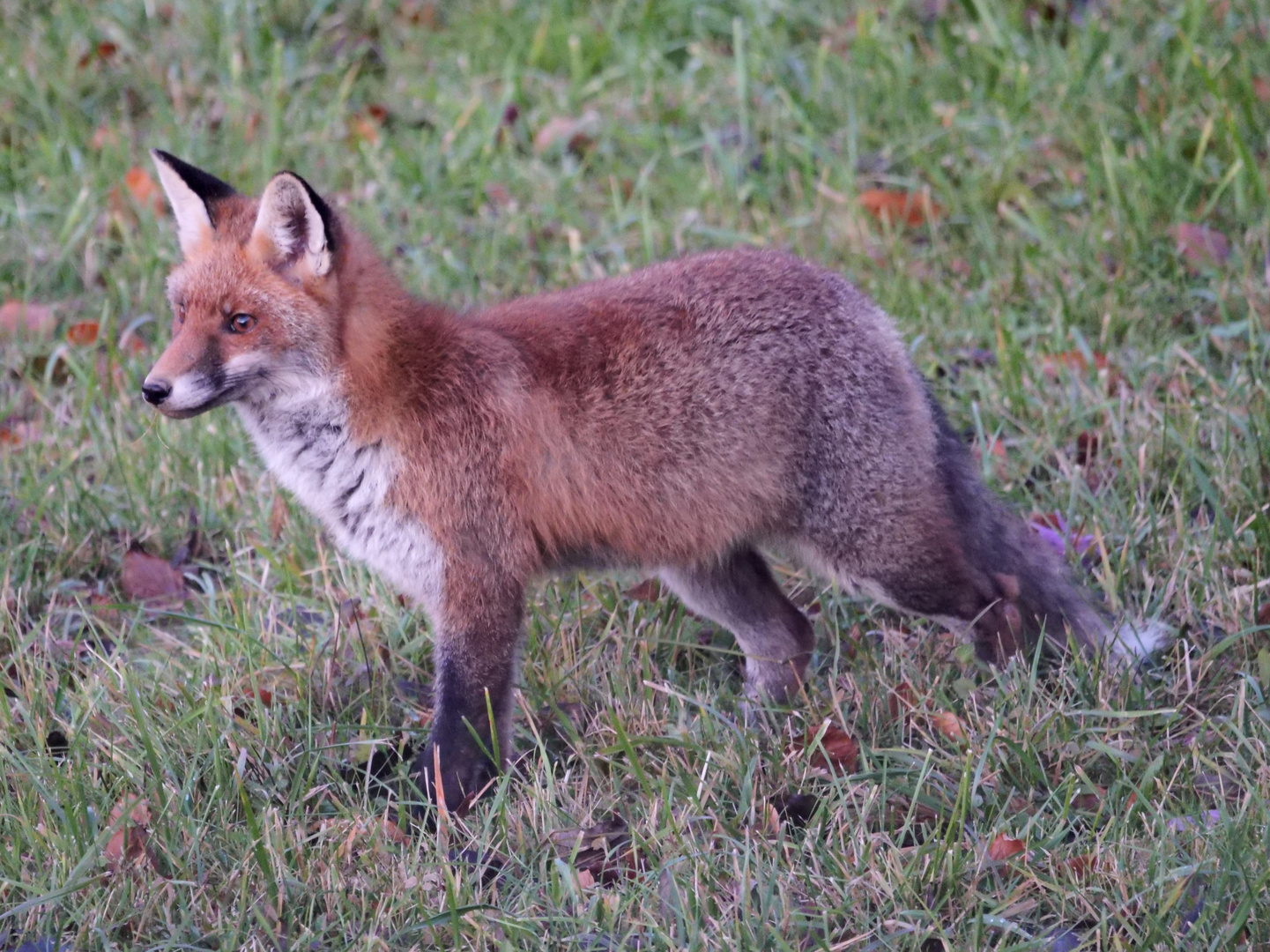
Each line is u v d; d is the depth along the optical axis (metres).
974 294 12.21
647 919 6.69
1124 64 14.49
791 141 14.18
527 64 15.91
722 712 8.39
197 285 7.64
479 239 13.34
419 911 6.81
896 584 8.52
